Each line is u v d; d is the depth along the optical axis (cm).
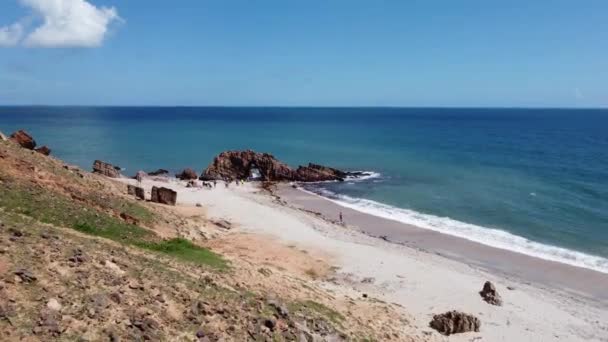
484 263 3872
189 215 4506
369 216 5391
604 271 3691
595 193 6262
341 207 5859
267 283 2381
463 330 2503
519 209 5516
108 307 1345
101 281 1505
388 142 13662
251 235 4122
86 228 2583
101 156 10219
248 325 1570
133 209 3547
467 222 5072
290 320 1747
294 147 12331
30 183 2959
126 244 2358
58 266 1502
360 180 7688
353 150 11662
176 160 9956
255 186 7200
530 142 13525
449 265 3731
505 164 9106
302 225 4662
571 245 4275
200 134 16238
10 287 1262
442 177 7762
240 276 2350
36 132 15962
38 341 1088
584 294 3278
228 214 4831
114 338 1202
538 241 4403
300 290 2464
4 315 1130
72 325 1195
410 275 3378
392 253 3912
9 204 2450
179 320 1446
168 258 2259
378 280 3253
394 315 2536
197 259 2552
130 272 1708
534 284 3438
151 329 1320
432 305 2873
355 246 4028
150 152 11088
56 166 3819
